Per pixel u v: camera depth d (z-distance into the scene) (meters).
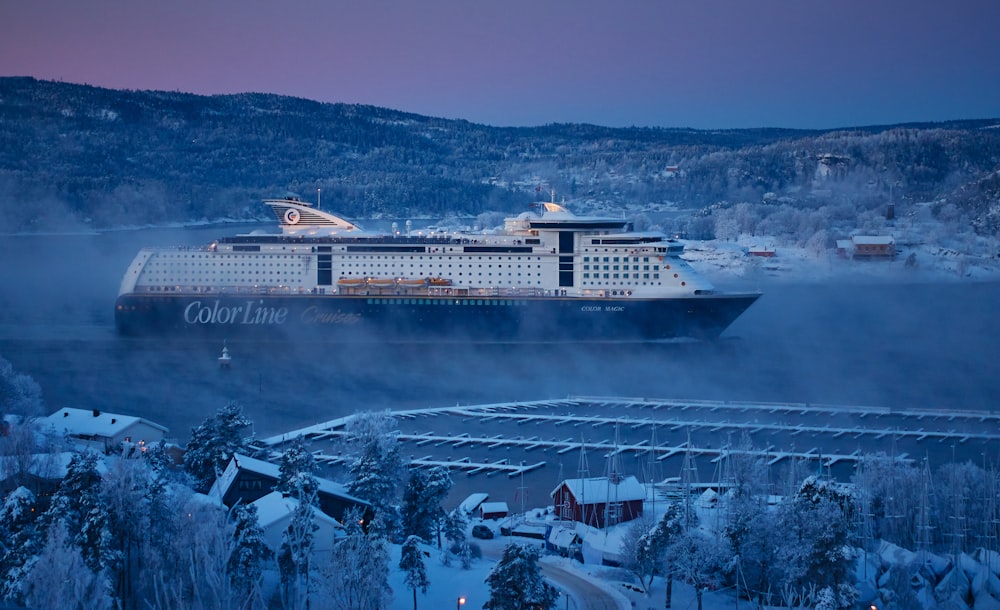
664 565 123.00
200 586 101.94
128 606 102.75
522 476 173.12
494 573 106.25
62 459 130.12
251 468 135.50
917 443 196.25
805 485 129.25
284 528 118.00
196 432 153.50
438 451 188.50
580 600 118.12
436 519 135.12
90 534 104.19
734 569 122.75
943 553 131.00
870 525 135.25
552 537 139.88
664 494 157.12
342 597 102.94
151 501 114.69
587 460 182.75
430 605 115.00
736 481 146.00
